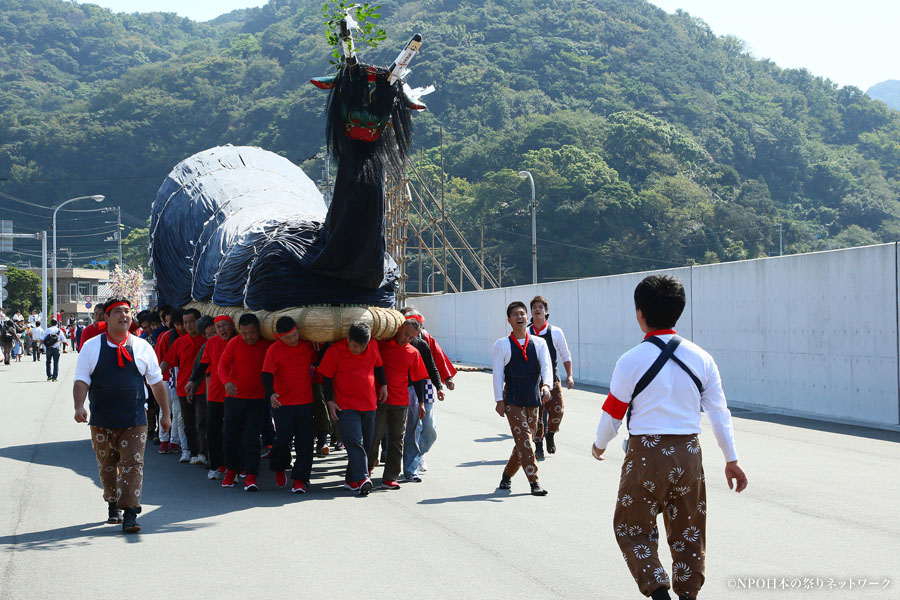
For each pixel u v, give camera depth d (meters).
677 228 83.44
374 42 8.11
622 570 5.86
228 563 6.11
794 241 90.75
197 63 137.62
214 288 10.98
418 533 6.91
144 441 7.11
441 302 33.94
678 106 126.38
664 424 4.47
